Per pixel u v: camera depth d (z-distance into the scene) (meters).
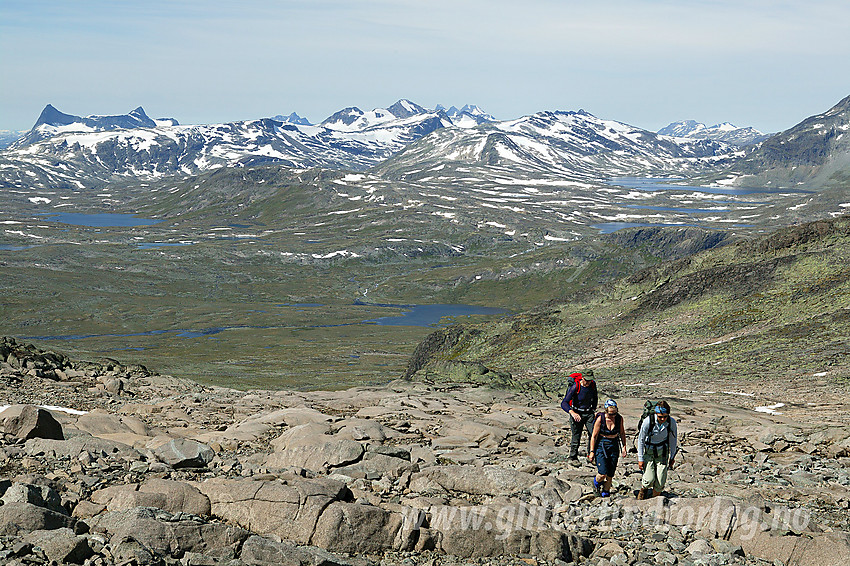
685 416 30.33
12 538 8.88
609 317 101.00
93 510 11.05
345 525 10.68
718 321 83.44
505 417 26.19
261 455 16.62
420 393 35.62
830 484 16.22
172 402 28.28
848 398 38.91
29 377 31.66
